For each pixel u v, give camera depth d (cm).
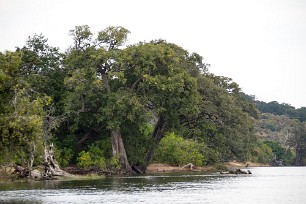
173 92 8394
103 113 8188
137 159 8956
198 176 7750
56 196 4234
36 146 6438
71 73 8362
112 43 8412
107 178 7006
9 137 4797
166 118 8906
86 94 8100
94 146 8738
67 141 8762
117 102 7850
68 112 8038
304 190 5028
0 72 4922
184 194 4438
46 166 6731
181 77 8362
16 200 3925
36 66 8862
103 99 8300
